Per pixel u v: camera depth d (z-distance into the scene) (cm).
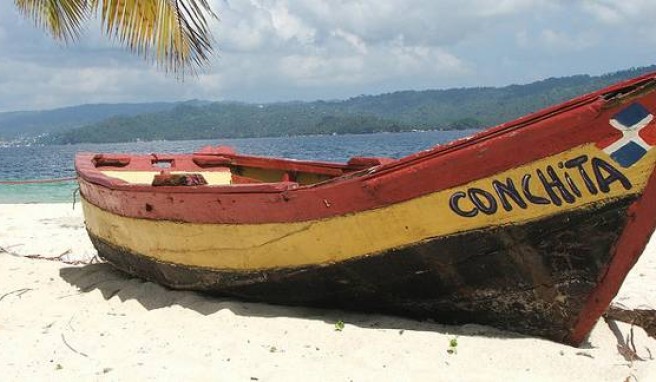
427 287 474
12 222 1270
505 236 429
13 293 650
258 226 514
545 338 457
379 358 423
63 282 700
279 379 393
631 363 410
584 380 387
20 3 761
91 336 489
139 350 453
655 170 392
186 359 432
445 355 423
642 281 636
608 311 511
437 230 445
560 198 411
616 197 400
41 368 418
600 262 419
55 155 9094
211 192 538
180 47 663
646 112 386
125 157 948
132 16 641
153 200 596
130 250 657
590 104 396
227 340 464
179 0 650
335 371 403
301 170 855
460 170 431
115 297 622
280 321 498
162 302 591
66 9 733
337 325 480
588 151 400
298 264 502
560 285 434
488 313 470
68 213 1414
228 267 544
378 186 454
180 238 577
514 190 421
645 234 411
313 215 484
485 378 385
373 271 478
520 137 414
